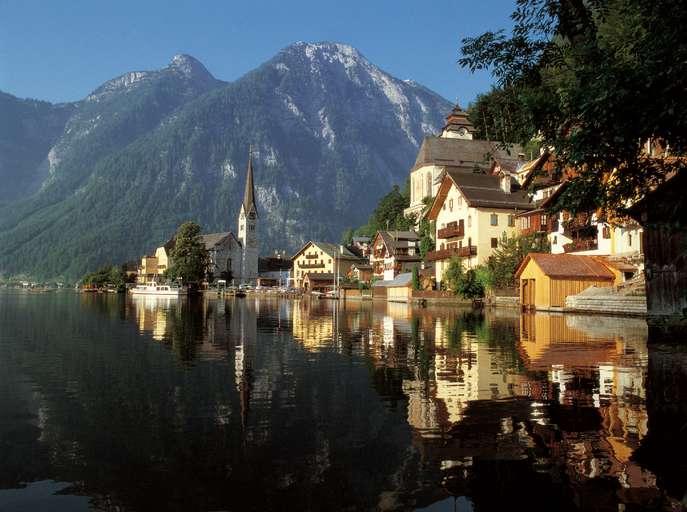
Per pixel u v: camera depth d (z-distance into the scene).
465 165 126.50
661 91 9.10
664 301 21.31
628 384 13.28
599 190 12.25
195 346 21.94
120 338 25.03
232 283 177.88
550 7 13.29
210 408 11.14
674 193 15.81
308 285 141.25
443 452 8.36
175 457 8.23
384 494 6.91
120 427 9.75
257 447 8.66
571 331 27.42
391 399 11.88
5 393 12.52
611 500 6.68
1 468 7.80
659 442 8.67
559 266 48.81
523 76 13.96
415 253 110.19
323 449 8.55
